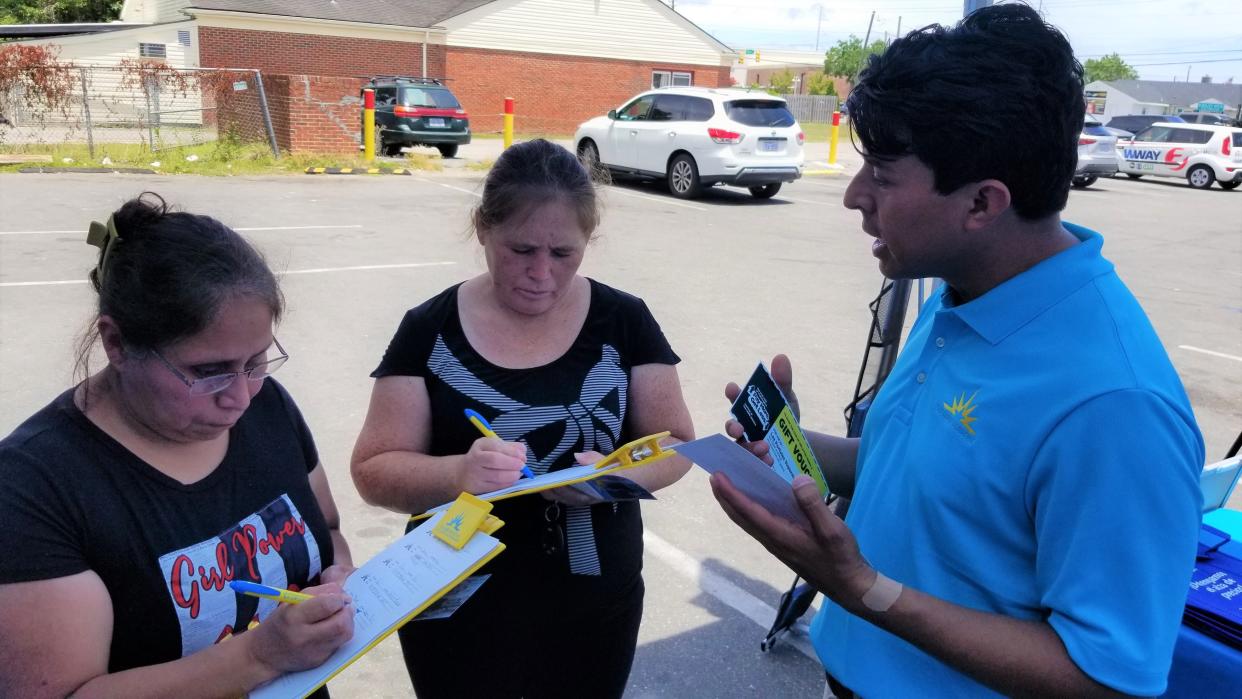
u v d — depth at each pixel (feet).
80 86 54.29
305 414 15.35
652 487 6.26
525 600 6.18
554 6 89.86
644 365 6.51
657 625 10.52
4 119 48.98
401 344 6.20
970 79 3.85
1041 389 3.95
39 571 3.92
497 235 5.74
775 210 43.16
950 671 4.46
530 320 6.19
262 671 4.10
